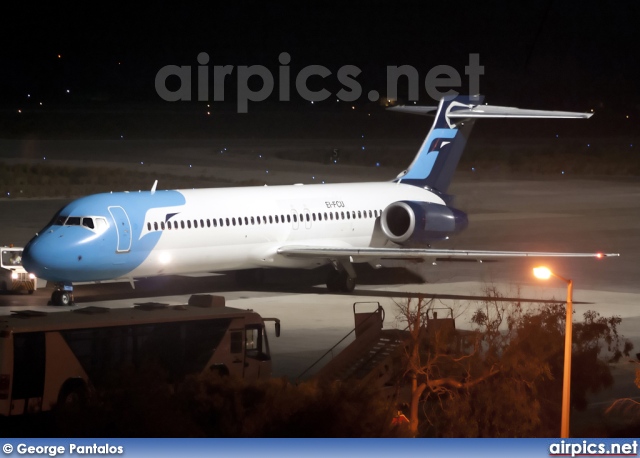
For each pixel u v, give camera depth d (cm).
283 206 10181
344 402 5253
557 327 6969
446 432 5491
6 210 16788
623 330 8431
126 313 6256
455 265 12419
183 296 9912
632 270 12100
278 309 9369
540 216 17338
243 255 9894
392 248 10669
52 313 6153
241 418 5128
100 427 5091
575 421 5866
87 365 5912
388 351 6612
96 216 8956
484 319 7200
